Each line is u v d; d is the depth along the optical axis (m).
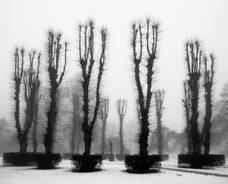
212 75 33.25
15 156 29.05
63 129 56.41
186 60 30.20
